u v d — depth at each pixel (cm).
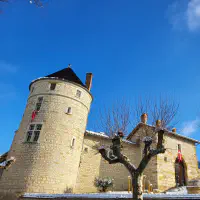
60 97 1981
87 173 2059
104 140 2267
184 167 2464
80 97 2098
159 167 2239
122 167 2258
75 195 1288
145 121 1438
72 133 1936
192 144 2642
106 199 1150
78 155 1977
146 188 2202
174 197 980
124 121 1276
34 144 1780
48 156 1750
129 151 2381
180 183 2345
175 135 2488
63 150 1827
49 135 1819
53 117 1891
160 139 980
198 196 920
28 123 1905
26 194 1525
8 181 1695
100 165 2158
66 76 2175
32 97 2053
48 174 1698
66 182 1777
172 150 2408
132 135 2477
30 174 1669
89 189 2006
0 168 1925
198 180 2205
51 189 1670
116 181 2162
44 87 2036
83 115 2098
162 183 2173
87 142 2177
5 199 1627
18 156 1772
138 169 898
